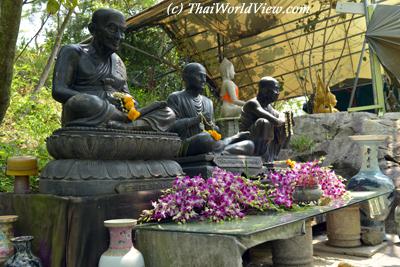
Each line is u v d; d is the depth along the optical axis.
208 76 11.11
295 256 3.37
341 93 12.81
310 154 6.81
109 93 3.57
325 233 5.18
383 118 6.69
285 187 3.73
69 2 4.03
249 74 11.62
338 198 4.16
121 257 2.56
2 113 3.74
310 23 9.77
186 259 2.59
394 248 4.35
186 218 2.97
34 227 2.97
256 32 9.88
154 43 10.77
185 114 5.00
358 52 10.82
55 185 2.99
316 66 11.43
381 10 7.80
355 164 6.20
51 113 6.73
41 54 9.41
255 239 2.55
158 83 11.38
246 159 4.64
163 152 3.46
